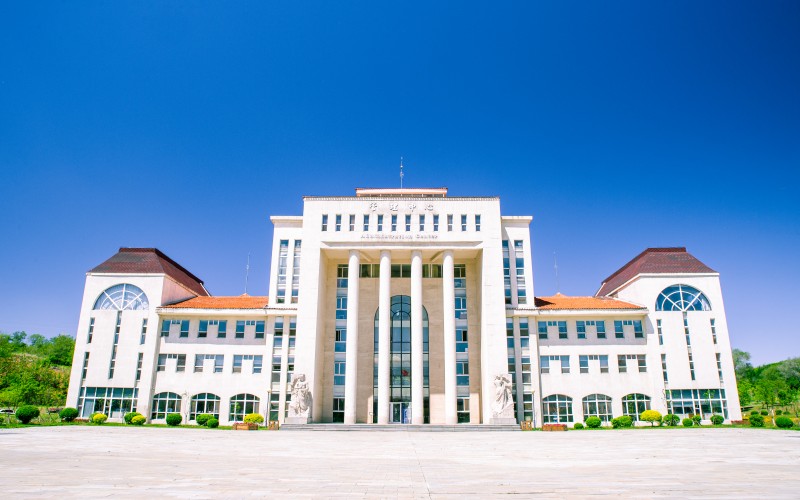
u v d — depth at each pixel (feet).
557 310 184.14
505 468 62.69
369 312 189.88
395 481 51.60
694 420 171.63
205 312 183.01
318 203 184.03
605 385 179.22
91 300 184.44
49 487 45.96
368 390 181.57
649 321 184.85
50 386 241.96
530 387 177.99
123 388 176.35
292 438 116.37
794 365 319.68
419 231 180.75
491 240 179.42
